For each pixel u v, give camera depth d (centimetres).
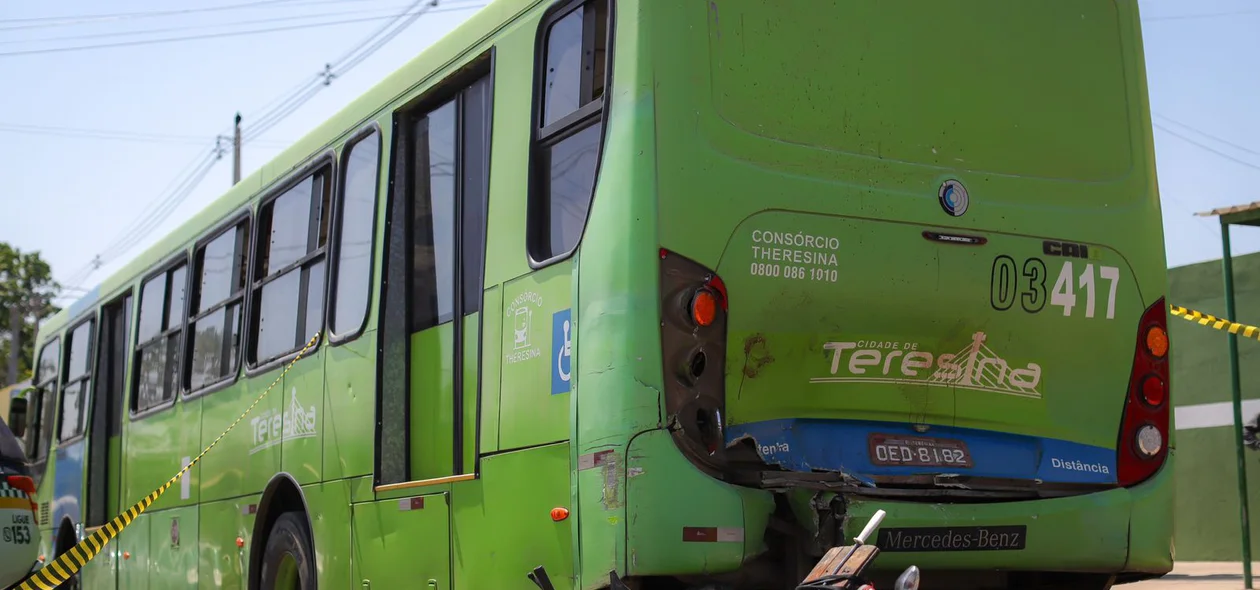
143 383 1070
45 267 5444
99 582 1120
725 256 485
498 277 563
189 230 997
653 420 463
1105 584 578
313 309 756
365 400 677
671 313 471
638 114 482
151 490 1012
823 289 504
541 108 550
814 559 479
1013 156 562
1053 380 556
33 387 1402
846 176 518
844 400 511
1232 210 1056
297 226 800
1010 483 530
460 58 619
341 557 691
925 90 545
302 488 745
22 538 660
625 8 497
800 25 520
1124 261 580
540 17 557
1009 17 574
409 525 620
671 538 457
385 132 687
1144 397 573
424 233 651
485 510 555
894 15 544
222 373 892
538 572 493
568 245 517
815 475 482
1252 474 1280
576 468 488
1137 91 605
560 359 509
